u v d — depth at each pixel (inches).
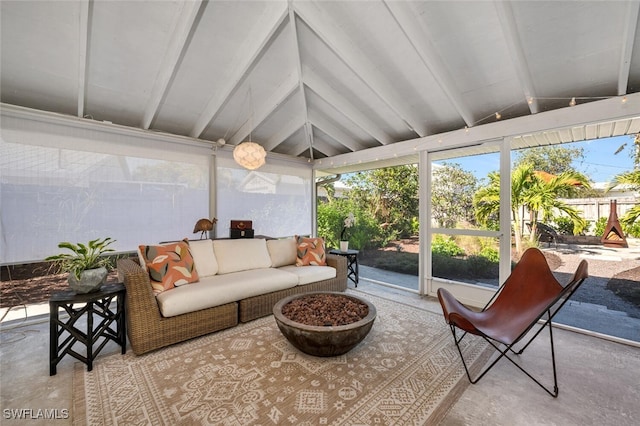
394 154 171.9
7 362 87.7
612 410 66.6
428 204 158.2
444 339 102.4
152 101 129.1
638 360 89.2
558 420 63.2
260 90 138.9
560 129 116.0
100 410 65.6
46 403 68.4
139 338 89.6
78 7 88.1
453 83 117.5
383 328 112.0
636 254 127.3
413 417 63.9
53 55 102.5
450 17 91.0
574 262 144.8
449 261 152.9
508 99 123.0
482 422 62.5
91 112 132.4
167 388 73.7
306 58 122.6
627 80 98.1
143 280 92.3
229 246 137.5
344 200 254.8
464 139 140.3
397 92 130.8
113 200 137.5
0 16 87.3
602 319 120.6
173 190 157.5
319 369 82.6
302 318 89.3
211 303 105.6
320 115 169.9
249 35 106.1
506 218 130.4
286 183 212.5
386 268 226.8
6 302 123.6
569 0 80.0
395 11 86.6
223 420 62.6
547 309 71.7
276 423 61.7
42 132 119.6
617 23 83.7
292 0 90.3
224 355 90.7
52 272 133.3
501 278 132.3
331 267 154.3
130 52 106.7
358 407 66.7
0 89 111.8
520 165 163.0
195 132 159.6
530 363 87.4
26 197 116.1
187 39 104.7
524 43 94.3
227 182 179.6
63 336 107.6
